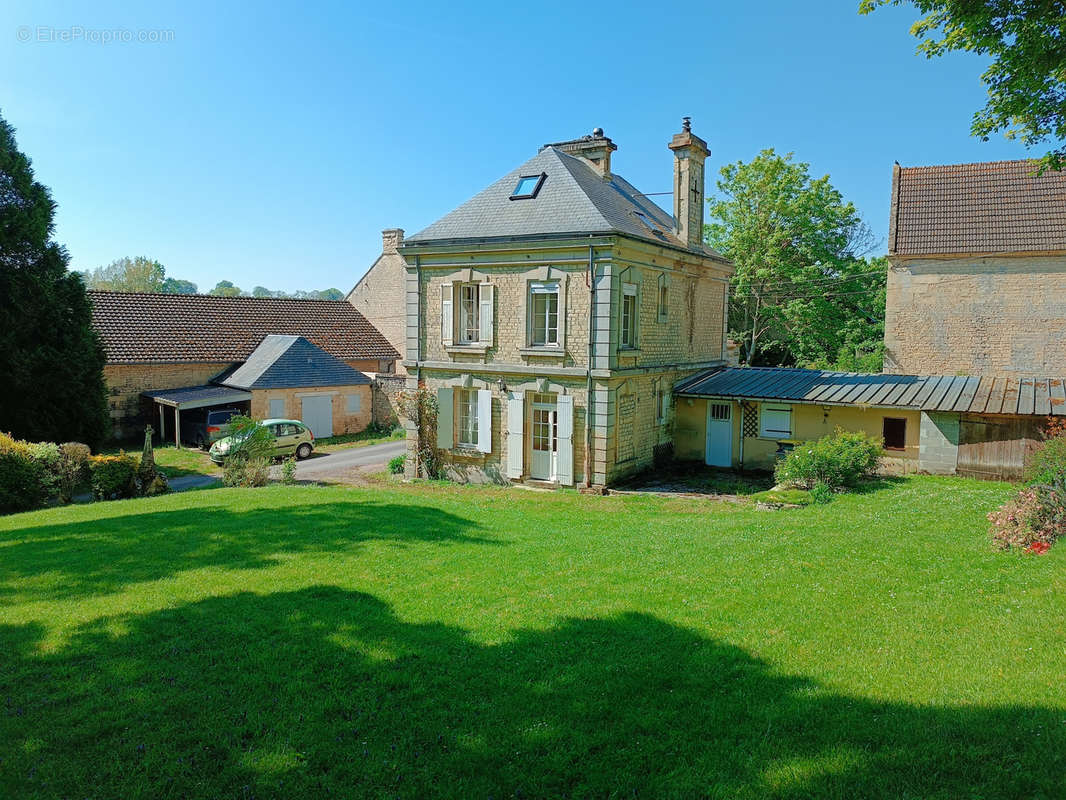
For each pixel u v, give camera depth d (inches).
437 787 166.6
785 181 1376.7
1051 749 165.9
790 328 1433.3
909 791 156.6
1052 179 898.7
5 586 305.4
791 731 186.5
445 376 776.9
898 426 717.3
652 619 271.1
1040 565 317.1
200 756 176.6
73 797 159.6
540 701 205.3
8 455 601.6
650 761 176.2
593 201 703.1
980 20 402.0
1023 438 641.6
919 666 220.5
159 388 1117.1
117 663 225.1
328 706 201.2
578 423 695.1
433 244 753.6
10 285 824.3
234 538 402.6
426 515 500.7
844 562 345.4
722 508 582.9
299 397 1122.0
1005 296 867.4
